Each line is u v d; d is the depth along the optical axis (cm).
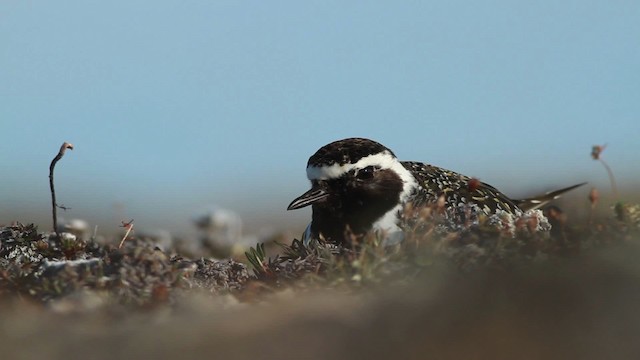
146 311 1174
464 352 945
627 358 916
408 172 1648
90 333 1073
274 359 959
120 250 1350
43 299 1233
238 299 1264
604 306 977
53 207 1600
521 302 1000
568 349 933
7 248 1537
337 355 959
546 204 1919
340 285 1202
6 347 1040
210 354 982
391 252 1269
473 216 1520
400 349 956
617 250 1109
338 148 1598
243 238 2012
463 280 1073
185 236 1938
